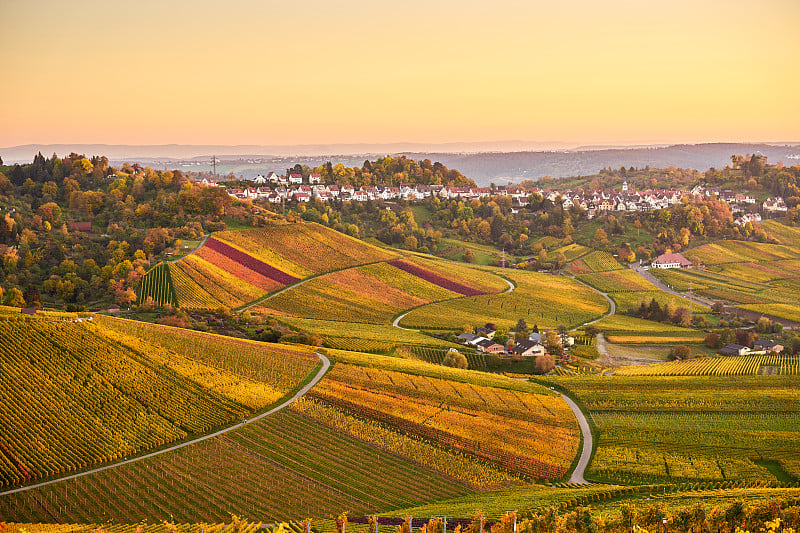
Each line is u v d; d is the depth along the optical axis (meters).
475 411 133.50
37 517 89.44
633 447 122.94
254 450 112.12
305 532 85.56
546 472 112.81
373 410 129.62
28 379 124.69
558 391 153.25
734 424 134.25
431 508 94.50
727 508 80.94
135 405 122.31
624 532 80.06
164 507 93.69
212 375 138.75
